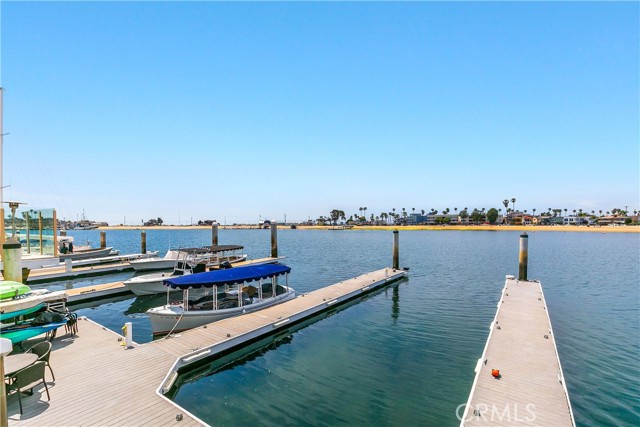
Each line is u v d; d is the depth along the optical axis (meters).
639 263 47.31
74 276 36.31
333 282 34.72
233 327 17.31
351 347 16.80
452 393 12.41
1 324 13.53
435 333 18.81
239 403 11.73
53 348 14.20
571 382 13.25
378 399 11.99
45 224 40.69
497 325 16.80
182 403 11.71
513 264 47.00
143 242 55.09
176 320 17.94
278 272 22.67
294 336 18.39
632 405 11.63
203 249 33.50
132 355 13.55
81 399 10.14
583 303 25.25
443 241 97.62
